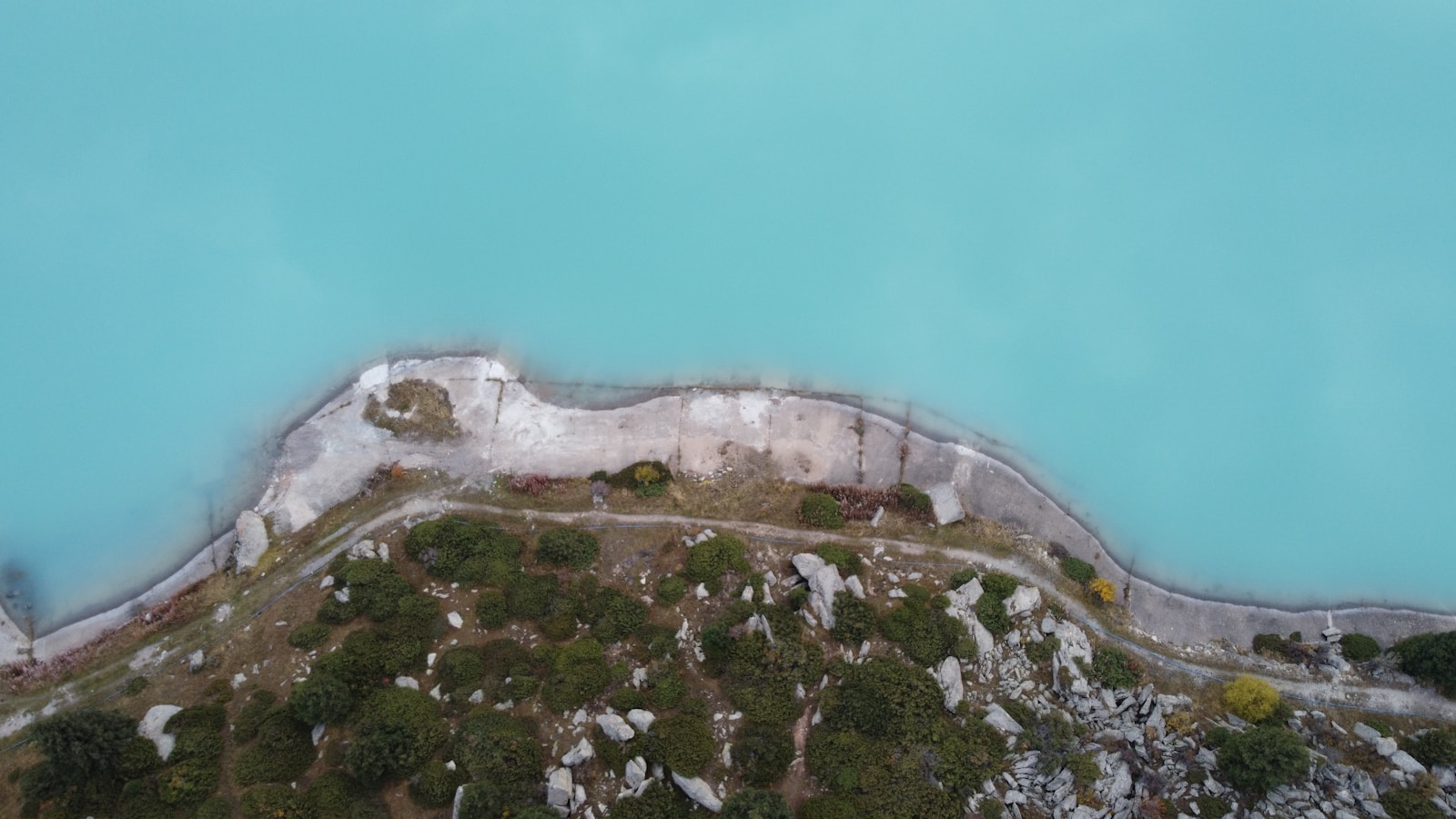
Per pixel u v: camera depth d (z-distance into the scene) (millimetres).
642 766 49219
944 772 50812
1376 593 62500
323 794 47750
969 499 62562
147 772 48219
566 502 60031
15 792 49250
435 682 52719
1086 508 63594
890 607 57000
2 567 57688
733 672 53312
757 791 48094
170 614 55094
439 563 56188
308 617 54875
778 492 61219
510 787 48438
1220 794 50750
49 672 53594
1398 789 50594
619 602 55812
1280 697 55875
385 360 63438
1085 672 55469
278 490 59688
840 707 52281
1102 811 50562
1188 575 62562
